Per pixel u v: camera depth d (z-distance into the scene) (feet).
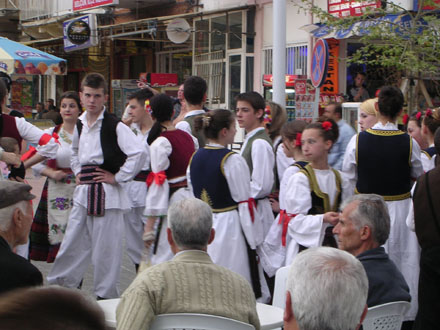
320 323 7.04
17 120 19.04
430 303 12.91
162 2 60.49
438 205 12.73
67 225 19.49
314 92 32.73
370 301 11.07
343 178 16.11
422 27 32.17
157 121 19.38
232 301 10.27
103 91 18.81
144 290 10.00
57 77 82.53
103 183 18.86
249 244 16.26
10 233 11.44
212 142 16.42
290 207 15.75
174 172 18.74
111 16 64.23
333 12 41.04
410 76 33.35
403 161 16.93
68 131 21.53
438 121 17.95
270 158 17.47
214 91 55.01
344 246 12.22
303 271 7.29
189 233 10.85
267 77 42.93
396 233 17.01
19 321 3.83
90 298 4.25
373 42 36.73
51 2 73.51
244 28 51.37
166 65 64.59
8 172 17.52
